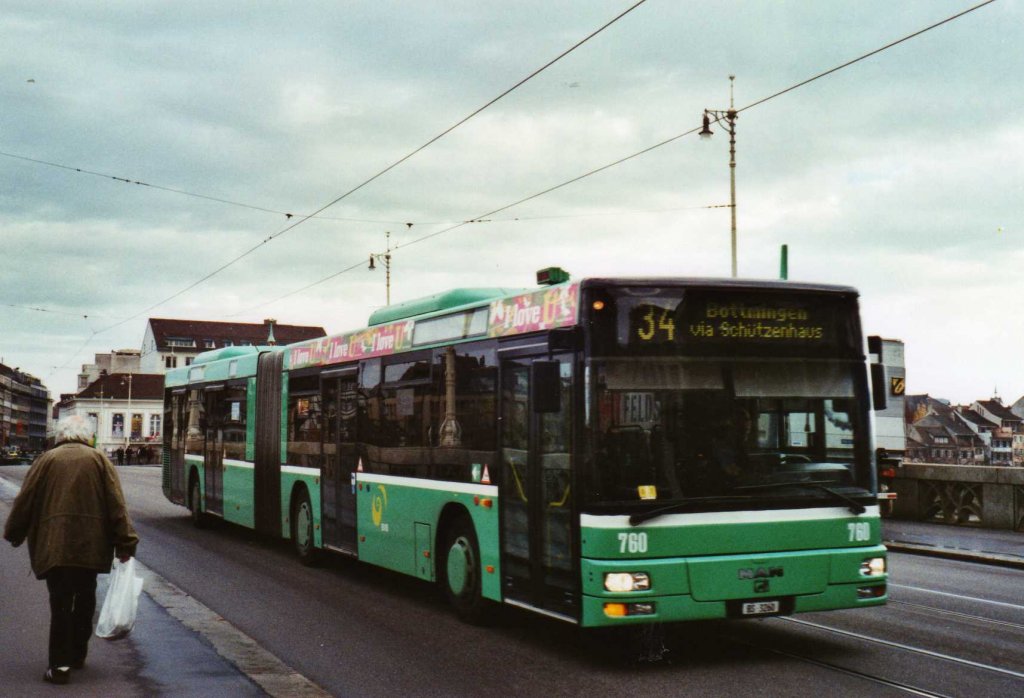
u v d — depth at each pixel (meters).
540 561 8.57
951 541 16.98
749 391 8.16
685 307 8.14
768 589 7.95
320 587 12.41
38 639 8.45
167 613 10.06
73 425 7.31
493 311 9.62
